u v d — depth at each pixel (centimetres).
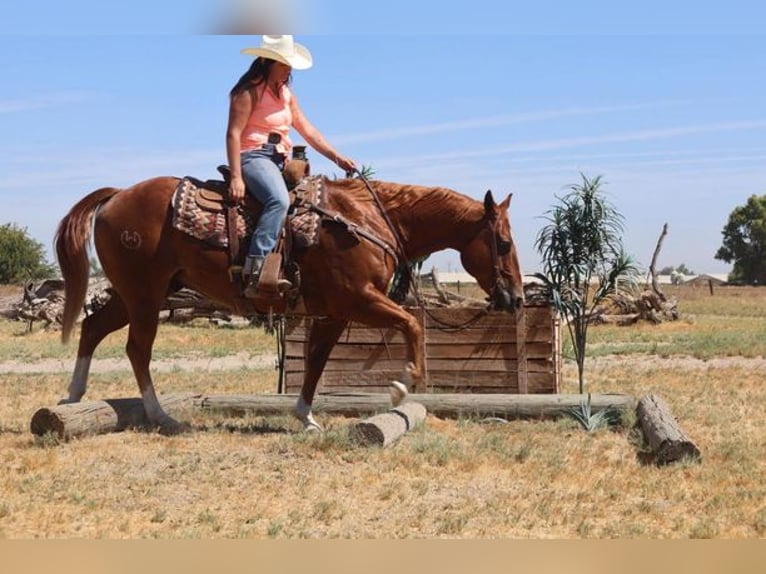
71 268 1053
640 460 960
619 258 1384
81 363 1095
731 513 768
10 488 814
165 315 3494
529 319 1316
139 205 1021
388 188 1027
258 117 992
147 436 1023
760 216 11412
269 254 969
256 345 2791
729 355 2250
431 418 1162
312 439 992
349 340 1331
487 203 1010
